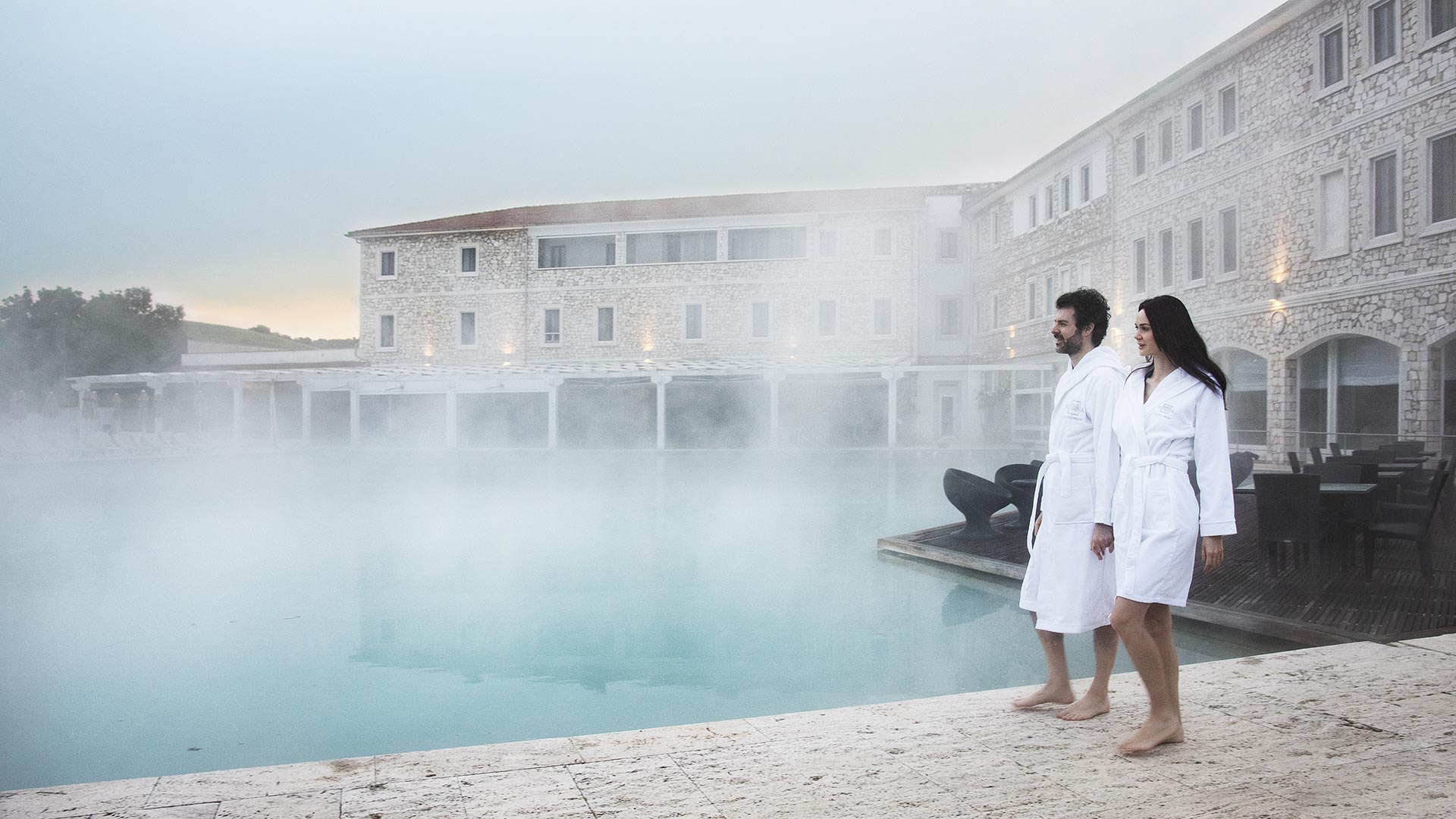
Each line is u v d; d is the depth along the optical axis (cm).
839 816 229
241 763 360
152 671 500
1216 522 271
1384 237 1369
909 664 496
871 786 251
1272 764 267
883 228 3003
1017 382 2756
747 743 291
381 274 3309
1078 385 322
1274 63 1606
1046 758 274
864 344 3005
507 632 588
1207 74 1791
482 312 3225
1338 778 255
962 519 1167
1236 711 322
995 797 242
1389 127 1359
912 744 289
